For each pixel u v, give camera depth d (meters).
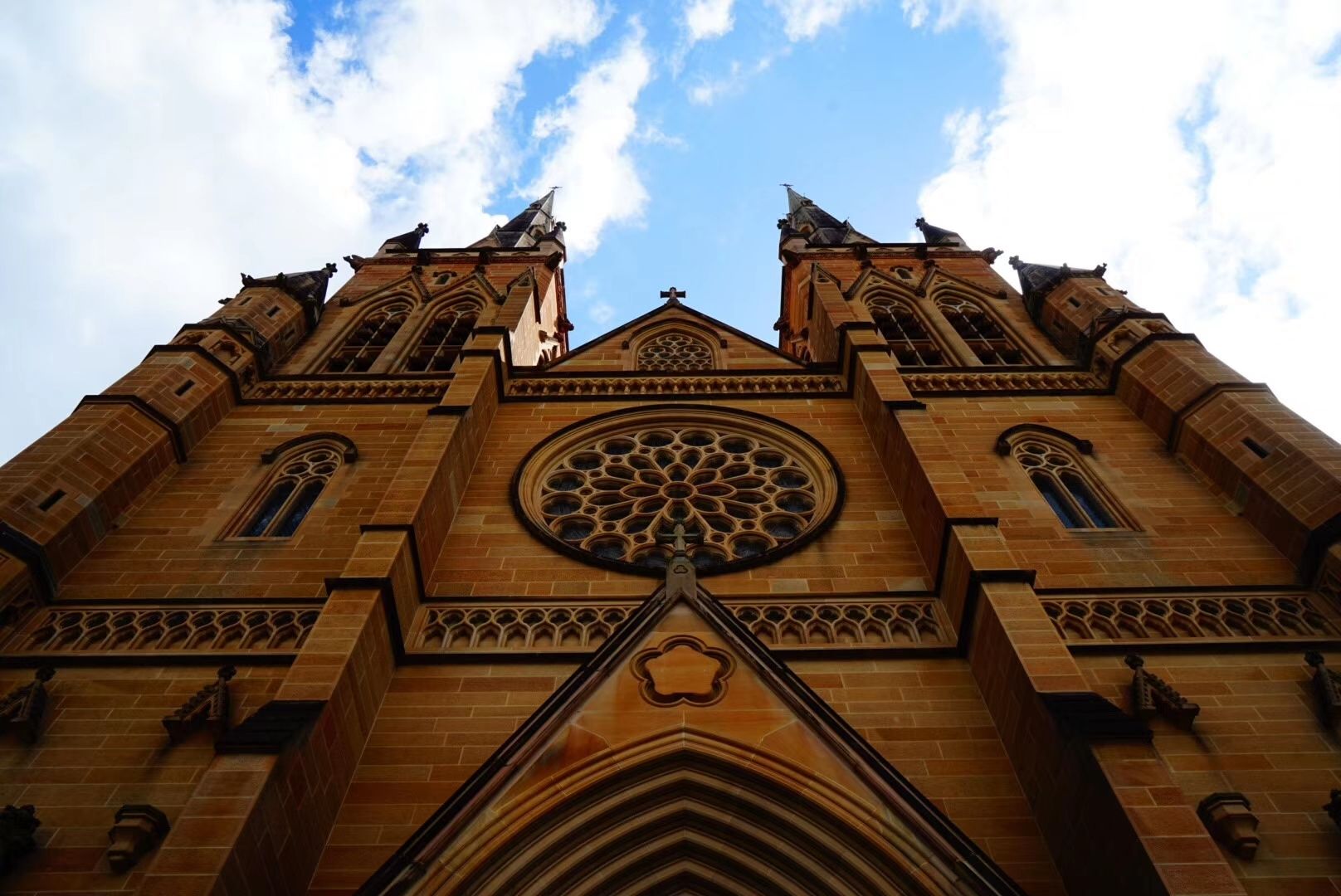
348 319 34.03
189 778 13.82
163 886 10.19
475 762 14.20
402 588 16.84
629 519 21.34
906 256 39.34
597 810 11.86
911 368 27.14
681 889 12.13
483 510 21.08
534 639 16.81
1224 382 22.44
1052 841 12.60
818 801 11.65
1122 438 23.59
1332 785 13.39
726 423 25.39
